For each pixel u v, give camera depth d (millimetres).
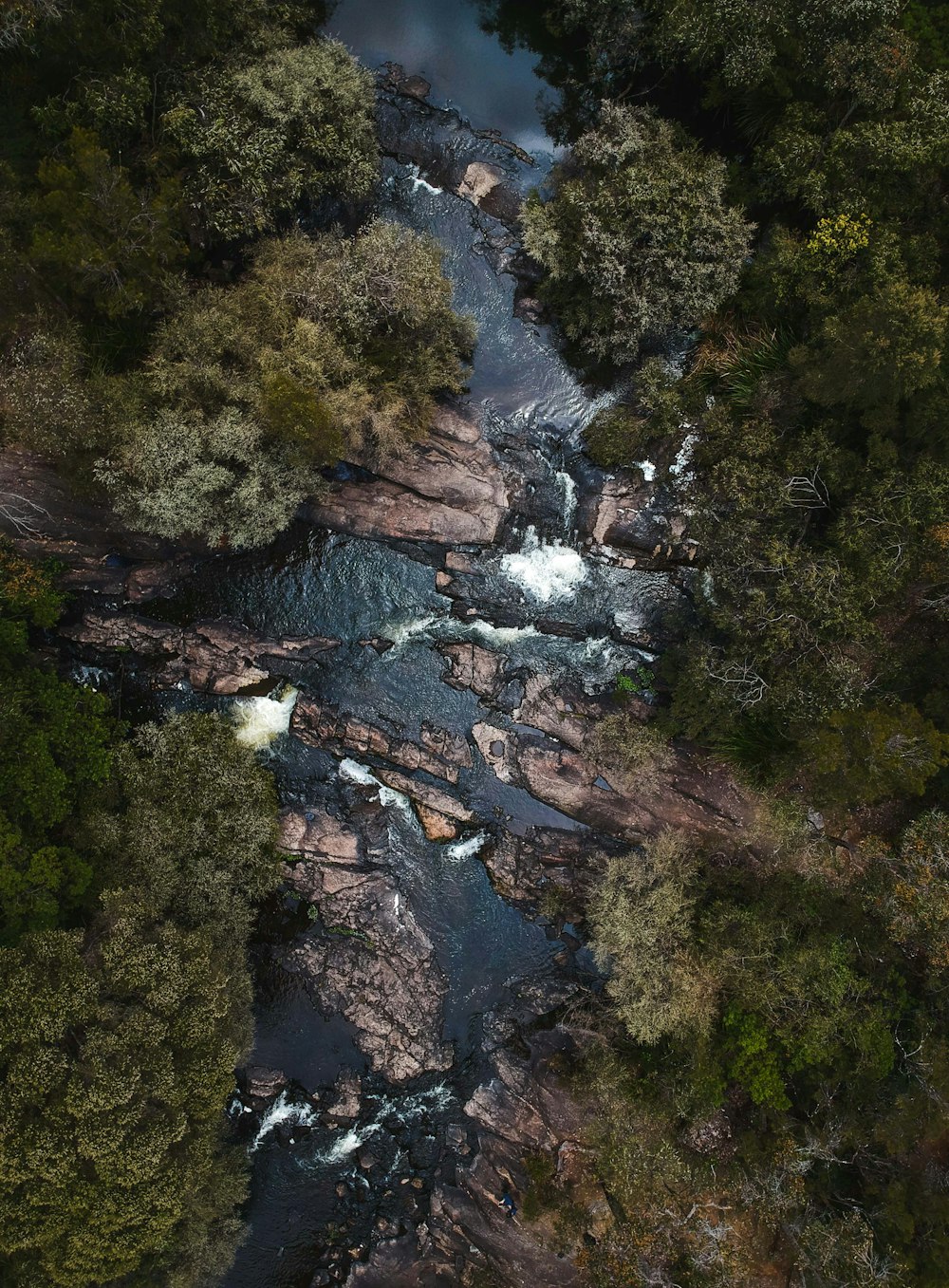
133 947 20922
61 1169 18031
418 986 27266
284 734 27797
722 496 26109
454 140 28531
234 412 23812
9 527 25984
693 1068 23531
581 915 27531
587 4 26484
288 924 27359
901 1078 23141
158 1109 19875
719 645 26000
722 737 25719
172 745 25938
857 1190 23953
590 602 28281
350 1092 27016
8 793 22812
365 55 28453
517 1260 25625
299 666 27859
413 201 28328
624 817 27328
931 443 22359
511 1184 26266
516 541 28219
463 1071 27328
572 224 26438
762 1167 23891
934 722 23875
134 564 27531
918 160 22000
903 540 22516
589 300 26875
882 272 22406
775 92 24266
